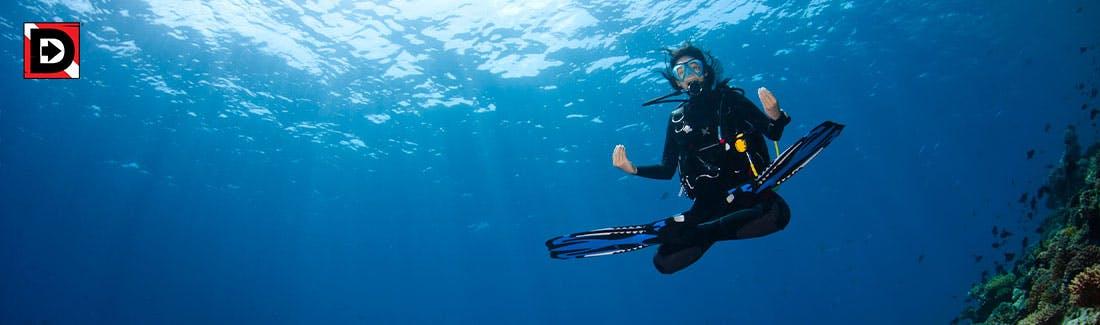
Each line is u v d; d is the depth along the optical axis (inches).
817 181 1700.3
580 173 1307.8
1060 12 940.0
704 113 116.8
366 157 1143.0
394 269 2472.9
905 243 3240.7
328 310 3902.6
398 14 677.9
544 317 4333.2
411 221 1674.5
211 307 3373.5
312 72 787.4
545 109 931.3
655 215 1768.0
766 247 2677.2
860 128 1293.1
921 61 987.9
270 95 856.3
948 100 1240.2
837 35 828.0
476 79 817.5
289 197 1414.9
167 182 1296.8
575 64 791.7
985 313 461.7
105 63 780.0
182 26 697.6
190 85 831.1
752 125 112.4
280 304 3602.4
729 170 110.3
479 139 1058.1
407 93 853.2
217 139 1040.8
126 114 947.3
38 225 1679.4
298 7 661.3
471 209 1569.9
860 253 3457.2
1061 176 557.0
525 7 677.9
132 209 1534.2
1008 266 567.5
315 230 1775.3
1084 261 233.5
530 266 2527.1
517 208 1592.0
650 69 812.6
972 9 860.0
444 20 692.1
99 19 690.8
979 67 1089.4
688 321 3850.9
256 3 653.3
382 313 4023.1
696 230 104.1
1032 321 241.8
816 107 1070.4
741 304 4106.8
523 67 794.2
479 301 3818.9
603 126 1016.2
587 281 3095.5
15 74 837.2
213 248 2012.8
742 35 769.6
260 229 1759.4
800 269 3548.2
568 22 704.4
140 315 3304.6
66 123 996.6
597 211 1690.5
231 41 722.2
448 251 2135.8
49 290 2952.8
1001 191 2410.2
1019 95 1336.1
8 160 1187.9
